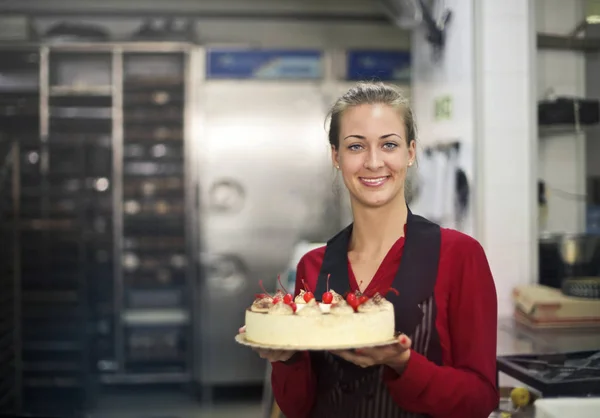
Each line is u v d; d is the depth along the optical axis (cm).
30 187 616
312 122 632
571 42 293
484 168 319
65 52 632
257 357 629
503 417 220
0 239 605
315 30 673
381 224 160
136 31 670
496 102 319
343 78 637
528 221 314
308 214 630
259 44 673
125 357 622
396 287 153
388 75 642
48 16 670
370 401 155
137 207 629
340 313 143
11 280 604
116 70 626
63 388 608
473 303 148
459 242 152
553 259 300
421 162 424
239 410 591
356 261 163
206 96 628
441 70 384
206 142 630
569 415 181
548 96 301
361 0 671
